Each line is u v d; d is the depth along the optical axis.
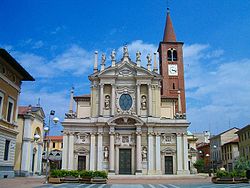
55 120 37.09
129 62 63.84
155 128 60.59
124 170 59.41
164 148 60.16
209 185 36.94
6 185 30.94
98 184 37.56
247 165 57.72
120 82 63.03
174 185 37.19
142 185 37.00
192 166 90.56
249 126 73.12
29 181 38.81
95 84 63.22
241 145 81.06
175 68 81.25
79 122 60.81
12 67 44.03
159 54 86.75
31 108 57.41
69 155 59.50
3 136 41.97
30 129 55.28
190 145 94.81
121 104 62.19
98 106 62.00
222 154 92.81
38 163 61.03
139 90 62.03
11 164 44.72
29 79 49.78
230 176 41.00
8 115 44.59
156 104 61.94
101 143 59.84
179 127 60.69
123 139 60.47
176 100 65.38
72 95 62.50
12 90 45.44
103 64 63.62
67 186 32.47
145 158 59.38
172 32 86.12
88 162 59.78
